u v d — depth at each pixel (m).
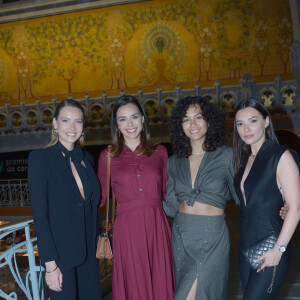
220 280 2.17
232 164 2.21
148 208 2.36
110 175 2.48
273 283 1.79
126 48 10.95
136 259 2.31
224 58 10.13
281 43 9.57
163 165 2.51
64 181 2.04
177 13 10.46
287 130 9.45
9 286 4.79
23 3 11.38
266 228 1.82
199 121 2.24
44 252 1.88
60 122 2.08
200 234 2.17
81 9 11.12
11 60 11.89
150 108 10.80
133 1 10.71
